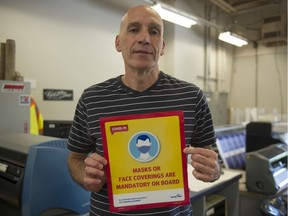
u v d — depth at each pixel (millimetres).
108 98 1062
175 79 1117
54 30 3518
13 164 1344
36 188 1227
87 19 3926
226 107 5812
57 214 1297
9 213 1354
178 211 1017
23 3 3188
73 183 1355
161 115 927
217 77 6195
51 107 3529
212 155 904
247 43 5617
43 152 1260
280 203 1771
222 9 5703
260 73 6227
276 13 5688
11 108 2088
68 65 3705
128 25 1035
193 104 1046
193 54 5547
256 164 2168
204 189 1896
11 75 2264
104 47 4188
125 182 941
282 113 5902
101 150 1009
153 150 932
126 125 933
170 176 933
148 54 1013
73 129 1148
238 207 2291
